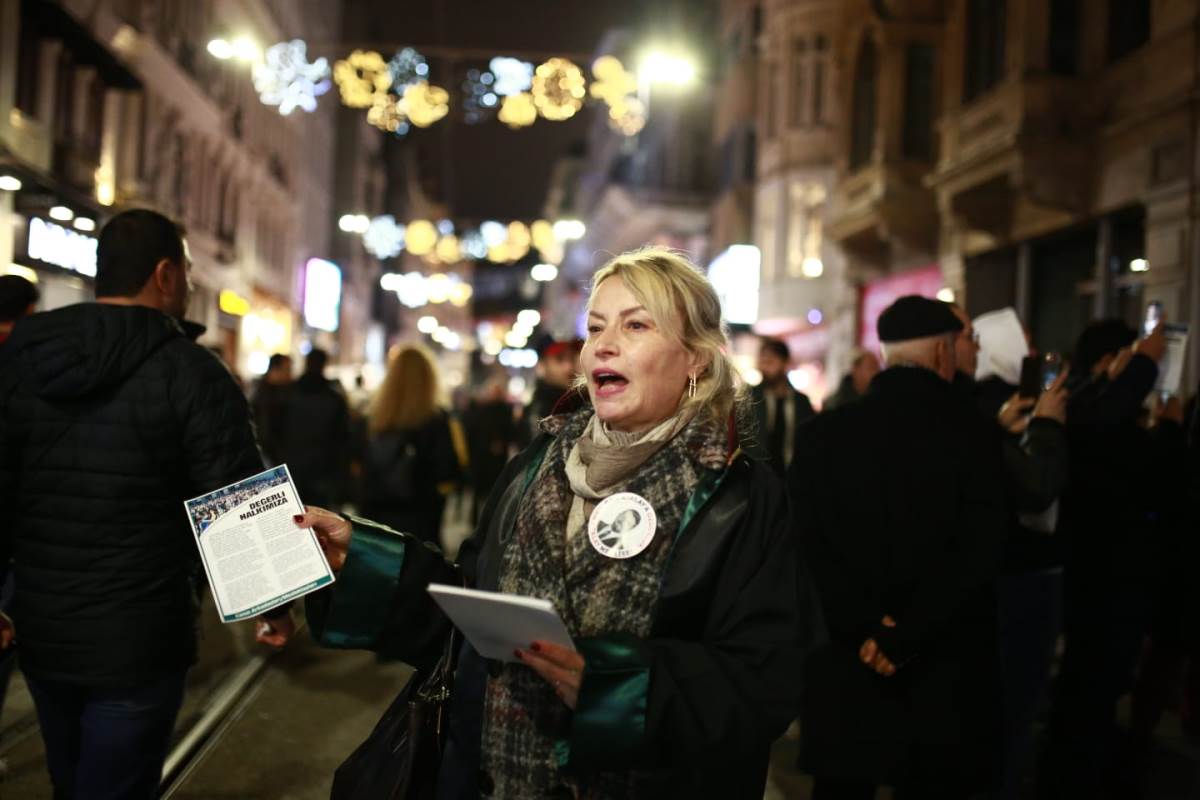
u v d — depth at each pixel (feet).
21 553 8.73
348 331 160.66
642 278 6.52
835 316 66.23
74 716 9.02
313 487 27.22
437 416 20.85
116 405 8.67
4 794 13.20
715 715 5.65
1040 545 13.03
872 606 9.80
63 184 40.16
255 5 91.76
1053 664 22.21
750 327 79.20
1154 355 13.75
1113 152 35.78
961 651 9.81
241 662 20.76
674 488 6.29
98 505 8.59
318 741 16.26
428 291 127.24
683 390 6.70
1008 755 13.09
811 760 9.85
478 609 5.48
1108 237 36.63
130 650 8.58
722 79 97.25
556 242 91.09
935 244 51.52
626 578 6.16
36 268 41.29
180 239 9.52
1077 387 14.97
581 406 7.42
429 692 6.94
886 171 50.60
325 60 52.90
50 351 8.54
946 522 9.85
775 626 6.11
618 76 40.86
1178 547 15.40
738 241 88.84
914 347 10.59
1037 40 37.73
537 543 6.43
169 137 72.74
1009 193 42.14
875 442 10.17
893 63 51.06
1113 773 15.08
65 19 47.78
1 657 8.73
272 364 31.55
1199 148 31.27
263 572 6.79
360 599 6.88
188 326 9.71
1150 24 34.55
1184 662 18.74
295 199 120.78
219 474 8.91
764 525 6.32
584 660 5.57
